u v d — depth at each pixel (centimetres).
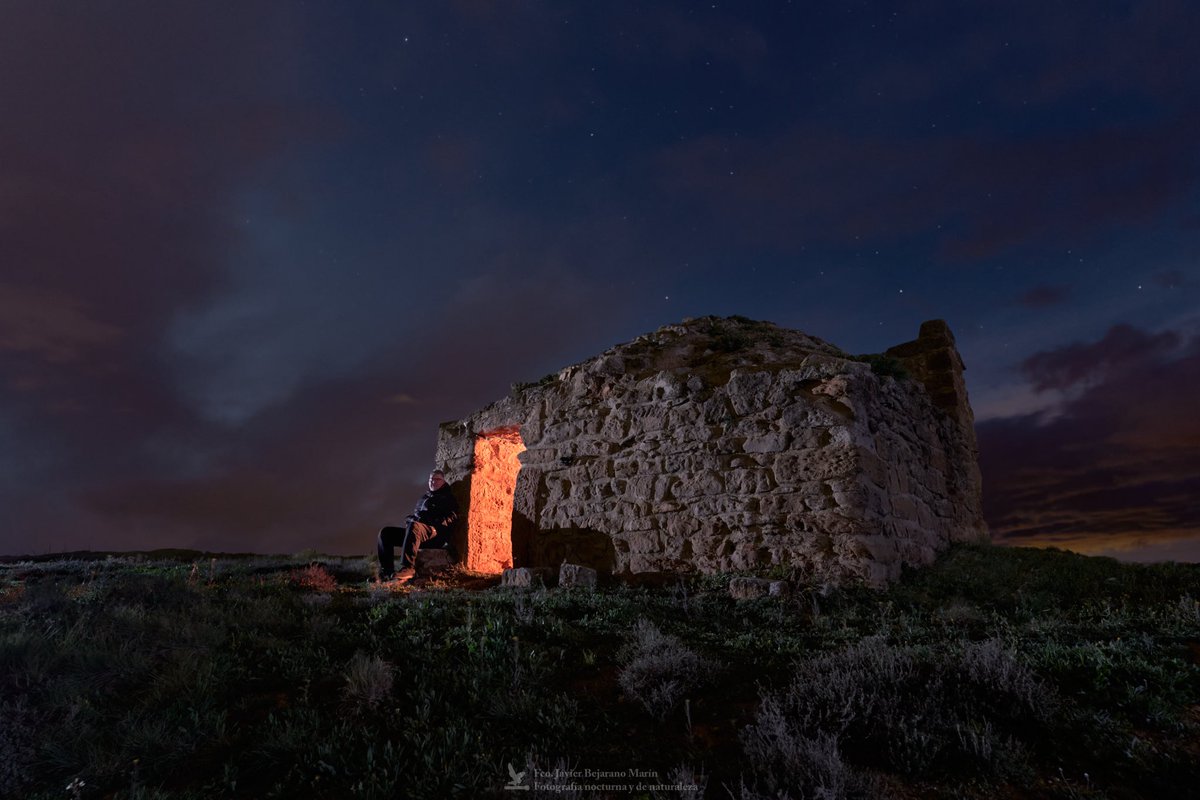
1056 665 505
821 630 695
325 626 664
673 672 522
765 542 927
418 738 430
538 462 1223
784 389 987
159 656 559
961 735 407
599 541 1091
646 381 1135
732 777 394
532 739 442
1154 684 474
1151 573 826
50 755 414
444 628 665
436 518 1318
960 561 1038
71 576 1033
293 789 391
